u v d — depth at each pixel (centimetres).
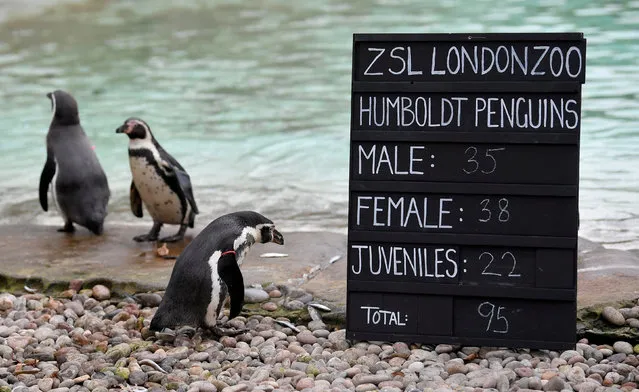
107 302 747
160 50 2086
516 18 2175
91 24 2473
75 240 916
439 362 595
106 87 1731
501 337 605
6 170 1229
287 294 722
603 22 2083
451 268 609
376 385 562
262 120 1448
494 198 600
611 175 1090
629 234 888
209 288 632
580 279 712
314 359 607
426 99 604
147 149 880
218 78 1777
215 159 1243
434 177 606
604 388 540
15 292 784
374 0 2639
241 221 661
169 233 947
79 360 615
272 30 2273
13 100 1644
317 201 1053
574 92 585
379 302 620
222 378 573
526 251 599
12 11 2664
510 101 593
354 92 609
